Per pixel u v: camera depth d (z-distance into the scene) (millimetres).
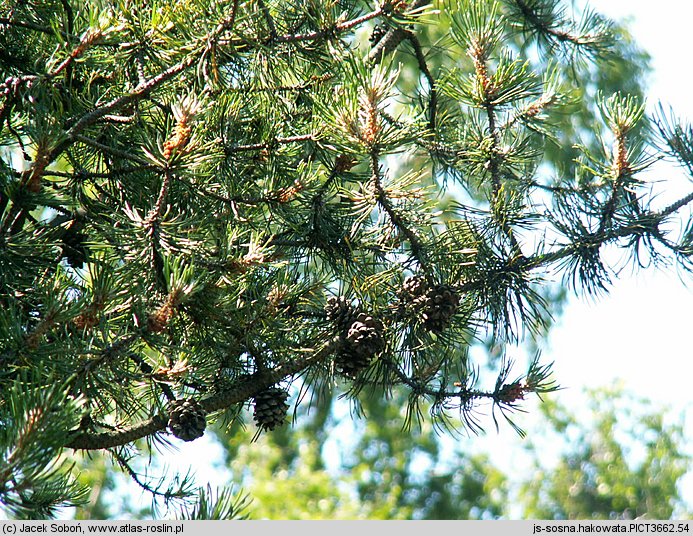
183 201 3650
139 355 3582
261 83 3678
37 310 3557
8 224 3500
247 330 3596
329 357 3668
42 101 3518
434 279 3686
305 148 3725
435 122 3910
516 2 4184
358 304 3693
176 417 3557
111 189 3699
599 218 3756
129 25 3588
